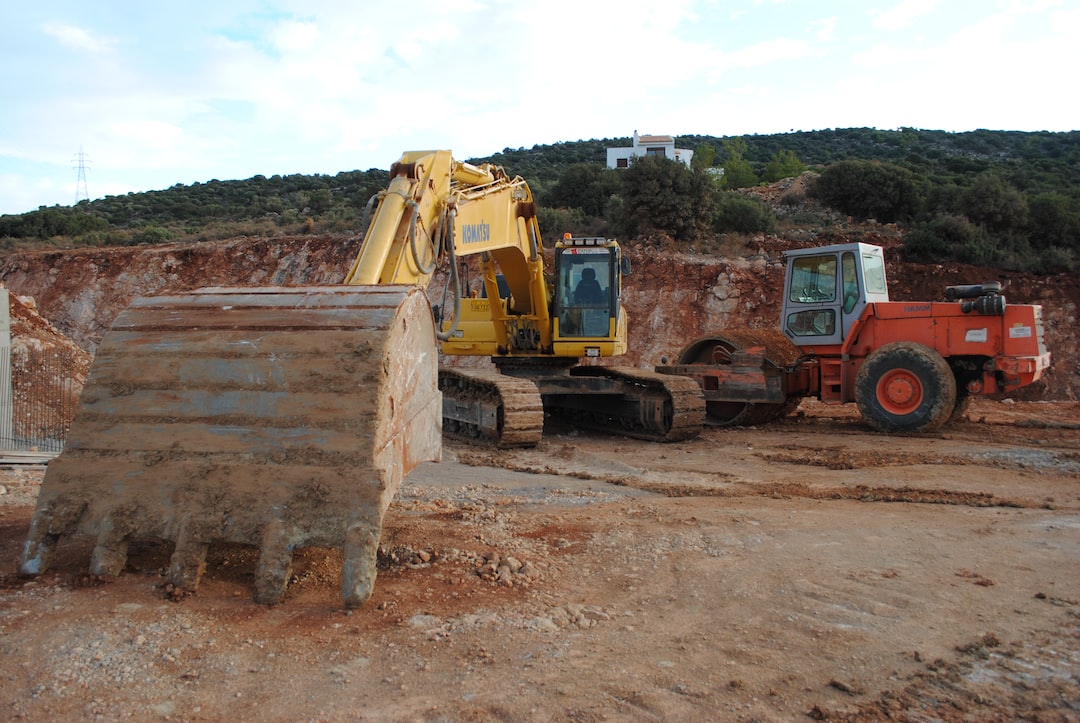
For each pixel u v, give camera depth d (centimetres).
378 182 5975
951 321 1264
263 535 448
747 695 366
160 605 439
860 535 641
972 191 2736
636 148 5672
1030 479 912
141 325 516
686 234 2892
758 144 7144
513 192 1076
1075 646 422
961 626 450
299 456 458
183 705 345
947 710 354
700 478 952
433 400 573
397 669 382
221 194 6234
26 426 1334
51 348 1619
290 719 336
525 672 384
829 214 3303
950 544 615
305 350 486
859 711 351
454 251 799
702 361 1548
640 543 612
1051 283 2348
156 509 463
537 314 1341
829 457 1079
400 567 528
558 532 646
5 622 415
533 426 1174
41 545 473
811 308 1407
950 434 1256
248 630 415
